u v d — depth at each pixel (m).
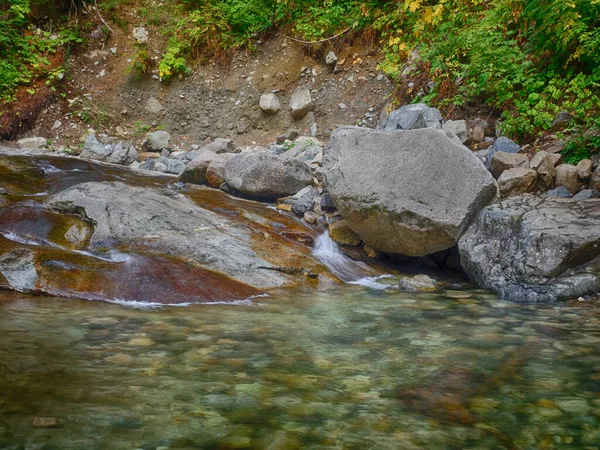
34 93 11.21
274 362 3.13
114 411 2.43
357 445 2.20
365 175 5.88
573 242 4.92
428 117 7.54
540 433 2.33
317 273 5.57
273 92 11.08
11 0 11.61
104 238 5.43
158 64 12.02
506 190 6.15
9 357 3.04
